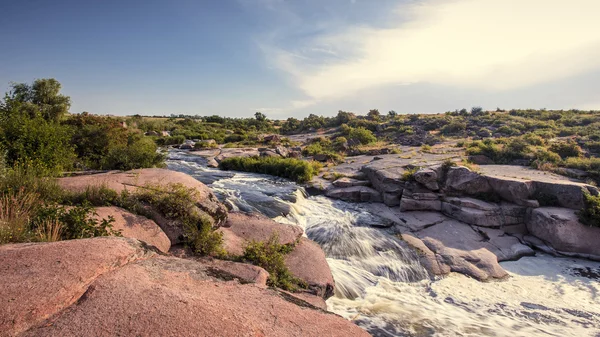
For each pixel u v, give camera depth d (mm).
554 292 8914
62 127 12078
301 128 61375
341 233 11312
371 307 7758
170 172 9547
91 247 3979
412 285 9172
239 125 67125
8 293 2857
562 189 12242
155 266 4062
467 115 55625
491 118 47875
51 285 3082
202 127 56656
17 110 11602
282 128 65312
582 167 16203
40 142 10445
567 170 15891
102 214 5965
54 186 6480
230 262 6500
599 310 8031
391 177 15086
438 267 10000
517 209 12453
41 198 5977
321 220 12609
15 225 4438
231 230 8773
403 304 8023
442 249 10914
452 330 6953
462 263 10211
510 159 19906
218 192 13633
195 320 2945
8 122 10500
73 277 3289
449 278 9609
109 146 14781
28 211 5176
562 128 35656
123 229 5844
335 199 15766
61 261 3527
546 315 7785
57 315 2760
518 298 8594
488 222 12305
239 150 30031
